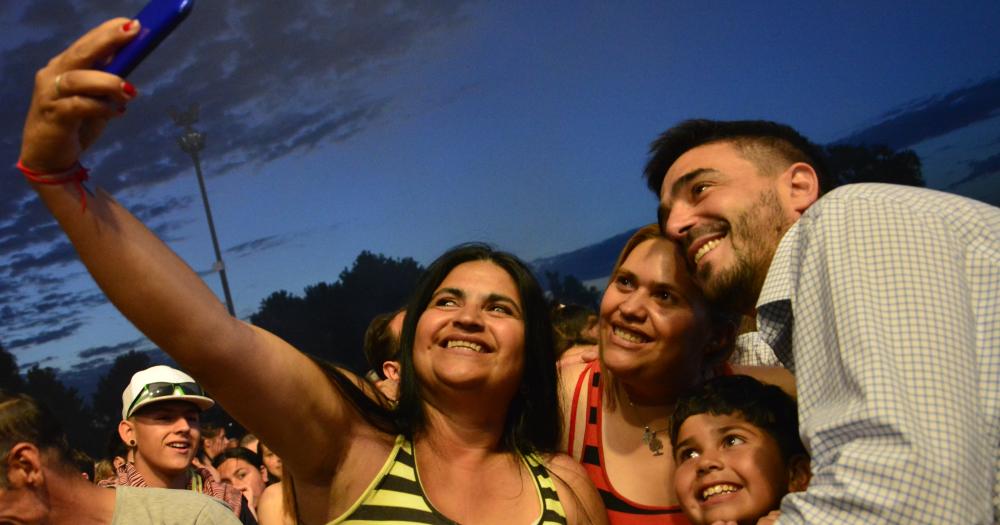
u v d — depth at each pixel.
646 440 2.54
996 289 1.57
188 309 1.65
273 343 1.88
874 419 1.46
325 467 2.04
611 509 2.52
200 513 2.16
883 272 1.57
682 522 2.44
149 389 3.88
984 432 1.49
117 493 2.14
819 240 1.68
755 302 2.04
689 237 2.05
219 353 1.71
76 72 1.36
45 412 2.05
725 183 2.03
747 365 2.80
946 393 1.47
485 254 2.37
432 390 2.21
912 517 1.41
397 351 3.53
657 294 2.44
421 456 2.14
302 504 2.11
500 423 2.28
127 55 1.39
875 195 1.67
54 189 1.50
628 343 2.46
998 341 1.53
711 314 2.52
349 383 2.12
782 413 2.15
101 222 1.55
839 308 1.58
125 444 4.19
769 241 2.00
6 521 1.95
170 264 1.65
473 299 2.23
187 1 1.37
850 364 1.53
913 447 1.42
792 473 2.12
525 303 2.31
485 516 2.12
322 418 1.98
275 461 5.68
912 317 1.52
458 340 2.19
